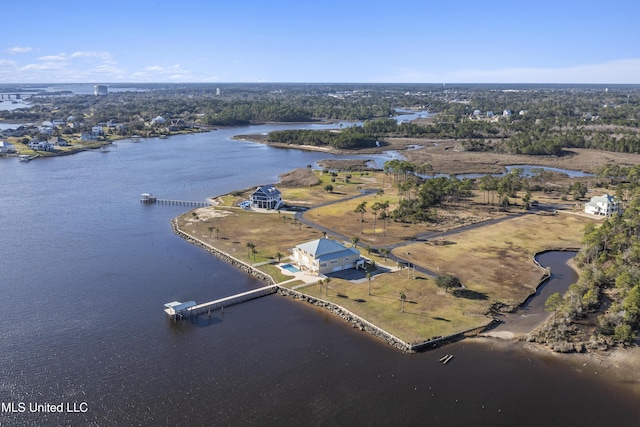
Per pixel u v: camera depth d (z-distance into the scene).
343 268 147.75
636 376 97.00
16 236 179.25
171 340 108.75
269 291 133.50
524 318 119.75
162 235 182.38
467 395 91.56
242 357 102.69
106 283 138.12
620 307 115.62
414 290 133.00
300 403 88.88
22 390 91.25
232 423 83.62
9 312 120.19
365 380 95.50
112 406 87.25
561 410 87.88
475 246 169.62
